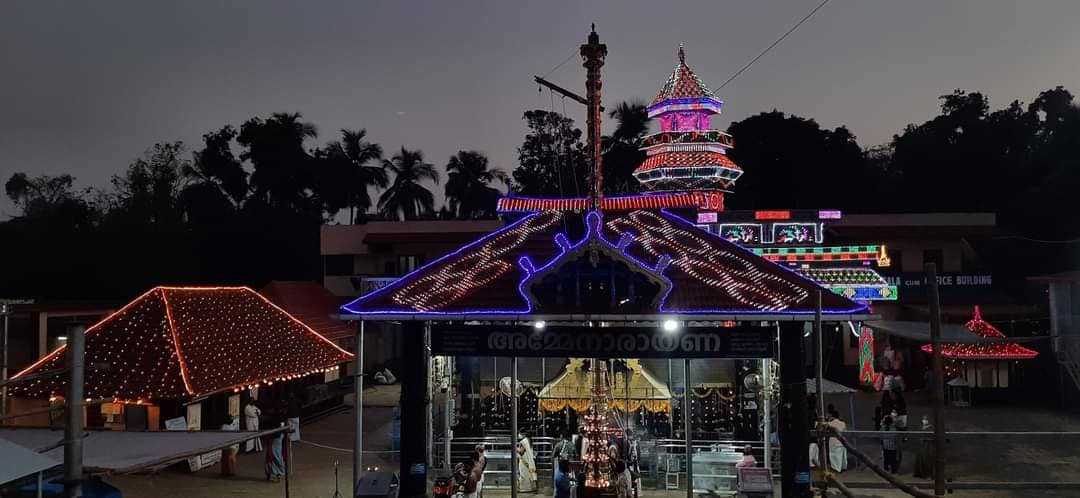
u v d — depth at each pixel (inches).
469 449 810.8
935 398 417.1
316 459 891.4
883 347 1419.8
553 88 636.7
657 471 752.3
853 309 593.9
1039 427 1002.7
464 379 874.1
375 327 1684.3
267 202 2714.1
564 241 598.9
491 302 622.2
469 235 1713.8
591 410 659.4
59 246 2062.0
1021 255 1899.6
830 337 1441.9
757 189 2282.2
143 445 470.0
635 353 613.3
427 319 614.2
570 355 617.6
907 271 1557.6
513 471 618.5
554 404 768.3
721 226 1031.6
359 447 629.3
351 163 2807.6
